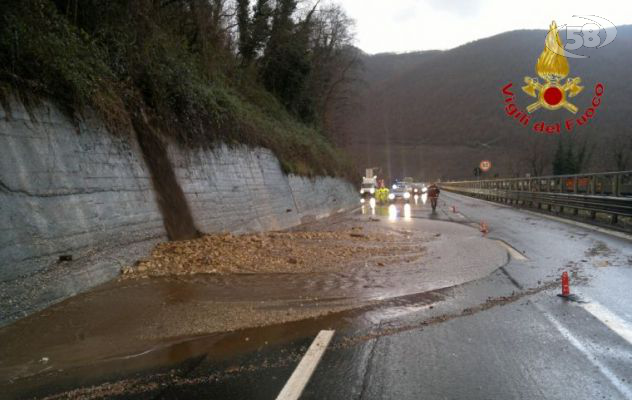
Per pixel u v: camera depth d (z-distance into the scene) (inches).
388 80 7391.7
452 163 5098.4
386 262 401.1
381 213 1075.9
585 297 274.8
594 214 707.4
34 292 256.8
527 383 163.8
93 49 406.3
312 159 1143.0
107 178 358.0
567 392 156.8
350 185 1670.8
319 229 735.7
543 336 210.4
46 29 351.3
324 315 250.1
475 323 231.6
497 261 401.4
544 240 529.0
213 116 592.7
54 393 162.1
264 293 294.7
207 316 248.2
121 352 199.3
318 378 170.4
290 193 887.1
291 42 1300.4
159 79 484.1
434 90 6688.0
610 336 209.0
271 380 169.3
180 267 362.0
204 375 174.7
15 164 263.0
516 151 4055.1
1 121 260.2
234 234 572.7
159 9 615.5
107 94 389.1
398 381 167.0
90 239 319.6
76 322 238.2
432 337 213.0
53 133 304.5
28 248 259.0
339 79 1914.4
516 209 1097.4
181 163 493.0
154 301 275.9
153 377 173.9
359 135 6087.6
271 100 1203.2
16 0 314.2
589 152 2210.9
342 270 366.0
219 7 853.2
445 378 169.0
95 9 452.4
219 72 831.7
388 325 232.2
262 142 790.5
